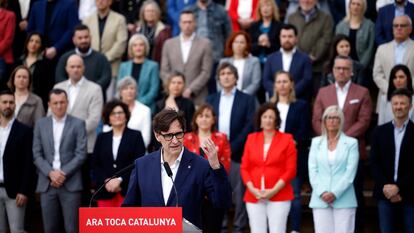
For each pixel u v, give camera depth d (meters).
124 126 24.81
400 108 24.12
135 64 29.31
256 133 24.59
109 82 29.48
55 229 25.59
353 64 28.47
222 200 14.74
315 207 23.55
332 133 23.72
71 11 31.62
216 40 31.23
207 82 29.44
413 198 23.91
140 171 15.32
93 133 27.23
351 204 23.42
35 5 31.97
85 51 29.12
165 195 15.10
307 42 30.33
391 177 24.28
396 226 24.39
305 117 26.19
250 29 31.08
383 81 27.64
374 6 32.06
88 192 26.23
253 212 24.00
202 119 24.28
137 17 33.03
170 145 14.71
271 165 23.95
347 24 30.16
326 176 23.55
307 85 28.22
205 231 21.69
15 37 31.95
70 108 27.44
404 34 27.70
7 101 25.44
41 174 25.39
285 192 23.81
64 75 28.97
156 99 29.23
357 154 23.59
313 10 30.44
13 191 25.50
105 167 24.50
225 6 35.31
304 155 25.92
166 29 31.33
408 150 24.14
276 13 30.97
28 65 29.92
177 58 29.58
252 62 28.95
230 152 24.77
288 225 27.19
